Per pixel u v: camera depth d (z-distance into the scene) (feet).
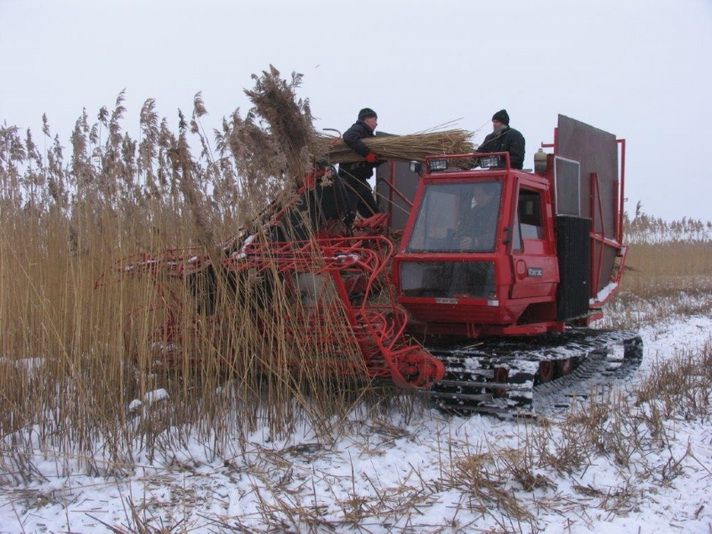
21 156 21.40
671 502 15.85
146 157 20.30
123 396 18.22
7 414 18.11
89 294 19.22
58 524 14.37
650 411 22.36
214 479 16.83
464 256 22.22
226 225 20.89
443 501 15.72
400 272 23.29
